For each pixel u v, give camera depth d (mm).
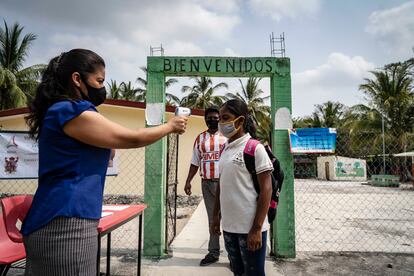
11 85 18109
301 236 5910
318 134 4133
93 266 1359
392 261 4156
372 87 25484
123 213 2656
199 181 11500
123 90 31875
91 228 1338
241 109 2209
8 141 5574
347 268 3869
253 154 2074
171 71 4281
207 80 28828
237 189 2117
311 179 31969
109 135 1344
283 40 4363
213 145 4074
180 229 6289
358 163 28328
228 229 2166
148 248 4234
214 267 3875
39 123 1459
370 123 24016
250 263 2082
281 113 4238
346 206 10492
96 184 1379
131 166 11344
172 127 1594
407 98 23484
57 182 1297
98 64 1502
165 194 4434
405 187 19391
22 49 20531
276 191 2287
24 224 1321
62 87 1456
